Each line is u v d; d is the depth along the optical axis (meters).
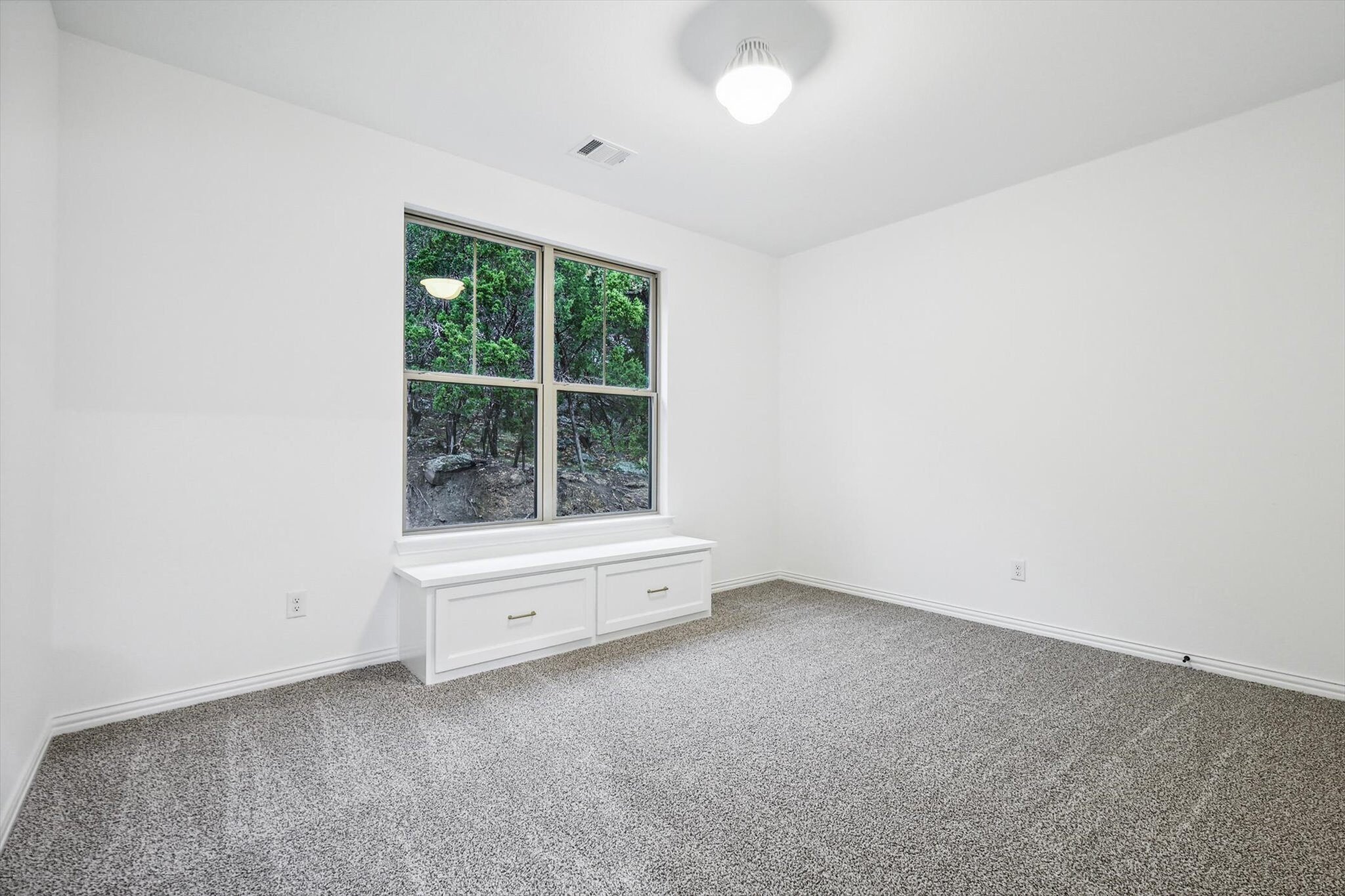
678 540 3.64
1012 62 2.20
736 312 4.29
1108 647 2.94
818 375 4.30
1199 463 2.68
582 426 3.61
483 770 1.79
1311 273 2.41
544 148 2.87
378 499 2.70
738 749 1.94
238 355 2.34
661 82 2.35
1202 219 2.67
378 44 2.11
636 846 1.44
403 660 2.70
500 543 3.09
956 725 2.12
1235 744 1.98
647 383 3.93
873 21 1.98
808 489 4.37
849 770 1.81
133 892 1.28
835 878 1.33
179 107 2.23
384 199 2.72
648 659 2.79
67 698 2.00
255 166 2.39
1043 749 1.94
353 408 2.63
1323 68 2.24
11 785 1.53
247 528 2.36
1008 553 3.31
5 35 1.50
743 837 1.48
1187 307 2.71
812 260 4.36
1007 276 3.32
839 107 2.51
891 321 3.87
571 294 3.56
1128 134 2.73
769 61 1.99
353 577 2.63
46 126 1.84
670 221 3.84
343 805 1.60
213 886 1.30
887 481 3.88
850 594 4.07
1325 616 2.38
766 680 2.54
